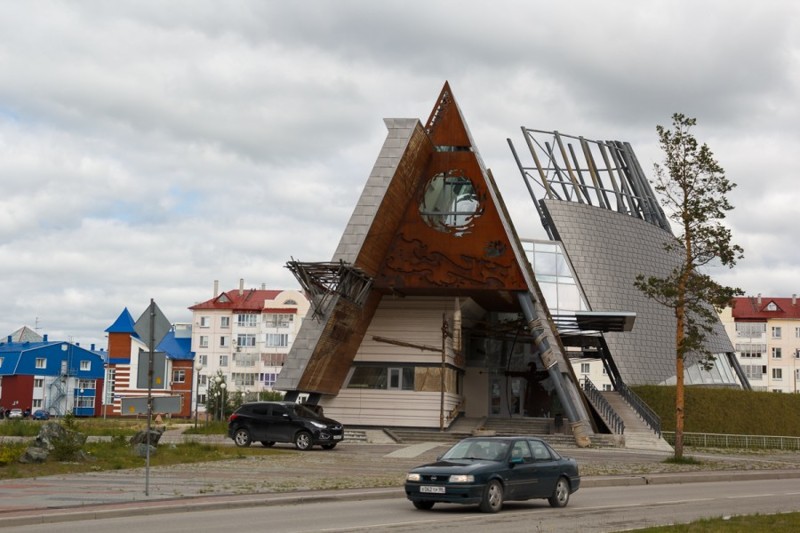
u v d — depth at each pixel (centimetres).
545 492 2008
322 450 3853
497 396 6216
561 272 7488
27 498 1894
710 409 6338
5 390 11644
